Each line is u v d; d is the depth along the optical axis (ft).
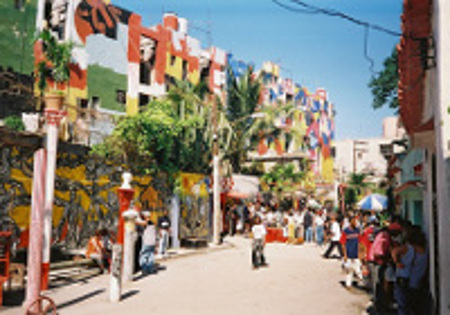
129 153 54.24
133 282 34.50
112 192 49.52
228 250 58.13
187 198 61.87
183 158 73.20
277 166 112.98
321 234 65.36
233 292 30.63
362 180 147.23
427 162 24.35
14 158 38.17
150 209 54.24
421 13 17.61
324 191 116.37
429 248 23.11
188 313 24.53
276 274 38.50
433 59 17.63
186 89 90.48
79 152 46.03
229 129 89.35
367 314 24.71
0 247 25.23
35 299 23.82
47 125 28.35
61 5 75.25
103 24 80.89
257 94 104.58
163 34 94.73
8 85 56.29
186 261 46.55
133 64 86.58
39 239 24.82
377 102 71.31
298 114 150.82
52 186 29.37
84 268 37.78
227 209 84.48
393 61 69.05
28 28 66.54
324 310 25.55
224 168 87.66
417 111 24.16
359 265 33.04
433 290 21.35
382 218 68.33
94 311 24.75
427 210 24.76
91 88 77.71
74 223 44.45
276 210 86.84
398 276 20.93
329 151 170.09
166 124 56.65
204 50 109.91
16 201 38.24
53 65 64.69
